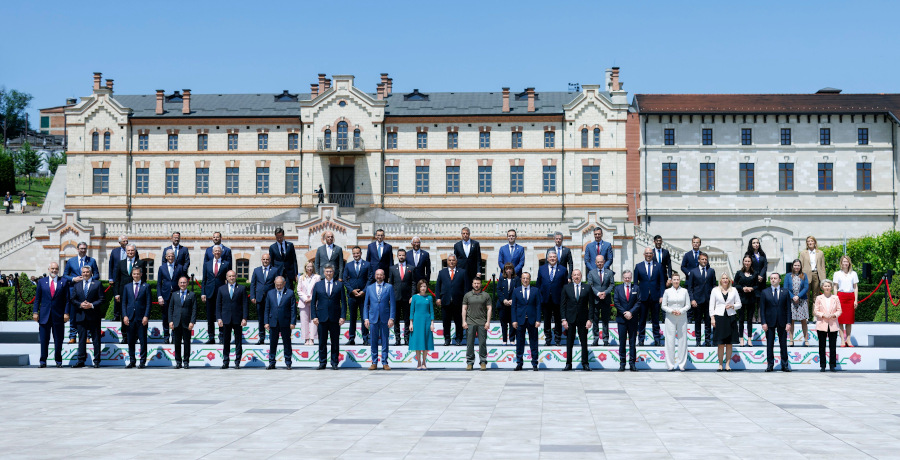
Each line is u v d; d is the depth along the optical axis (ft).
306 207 251.39
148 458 40.52
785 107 250.16
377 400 60.23
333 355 83.30
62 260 202.08
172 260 93.09
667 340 82.02
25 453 41.68
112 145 255.09
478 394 63.57
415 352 85.56
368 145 251.39
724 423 50.08
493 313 114.11
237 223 200.95
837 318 80.07
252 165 253.85
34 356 88.28
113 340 96.84
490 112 252.42
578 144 249.75
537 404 58.13
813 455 40.96
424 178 252.42
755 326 96.22
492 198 250.98
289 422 50.55
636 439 45.03
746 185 248.93
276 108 260.62
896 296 116.37
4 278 172.96
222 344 89.35
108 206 254.06
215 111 258.16
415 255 91.97
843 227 247.29
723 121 249.14
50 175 436.76
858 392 64.44
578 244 199.93
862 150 247.70
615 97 251.39
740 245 247.91
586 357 82.38
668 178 249.55
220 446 43.32
